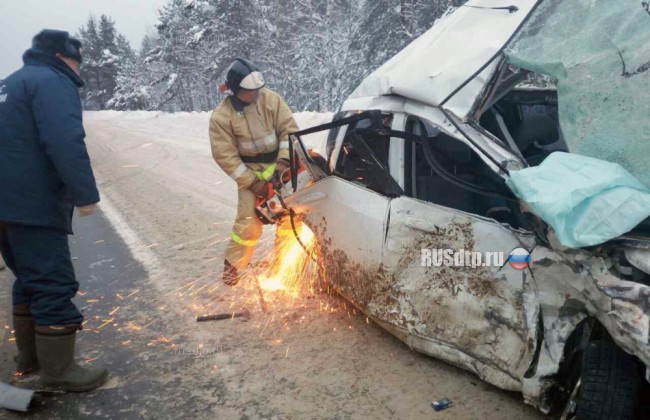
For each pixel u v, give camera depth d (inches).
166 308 176.6
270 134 174.2
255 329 157.0
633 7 102.3
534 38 112.7
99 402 127.3
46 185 121.9
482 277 110.1
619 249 85.0
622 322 81.0
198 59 1588.3
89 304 184.2
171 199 333.1
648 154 93.5
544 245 97.3
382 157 137.8
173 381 134.0
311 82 899.4
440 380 122.7
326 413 116.1
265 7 1147.9
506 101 150.6
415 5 846.5
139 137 804.0
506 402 112.3
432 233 120.0
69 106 119.6
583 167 92.9
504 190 115.4
